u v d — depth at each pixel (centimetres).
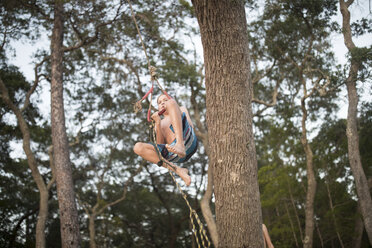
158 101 429
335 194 1964
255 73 2023
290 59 1728
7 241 2203
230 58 414
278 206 2034
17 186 2330
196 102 1995
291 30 1681
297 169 1850
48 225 2531
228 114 408
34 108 2058
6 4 1556
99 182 2303
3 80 1958
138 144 420
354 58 1368
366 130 2002
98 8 1536
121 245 2639
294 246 2073
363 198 1447
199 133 1897
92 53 1850
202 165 2427
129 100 2003
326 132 2086
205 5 415
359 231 2006
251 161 405
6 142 2158
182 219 2512
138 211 2656
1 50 1777
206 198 1803
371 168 2122
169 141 420
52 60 1515
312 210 1661
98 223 2595
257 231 394
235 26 418
